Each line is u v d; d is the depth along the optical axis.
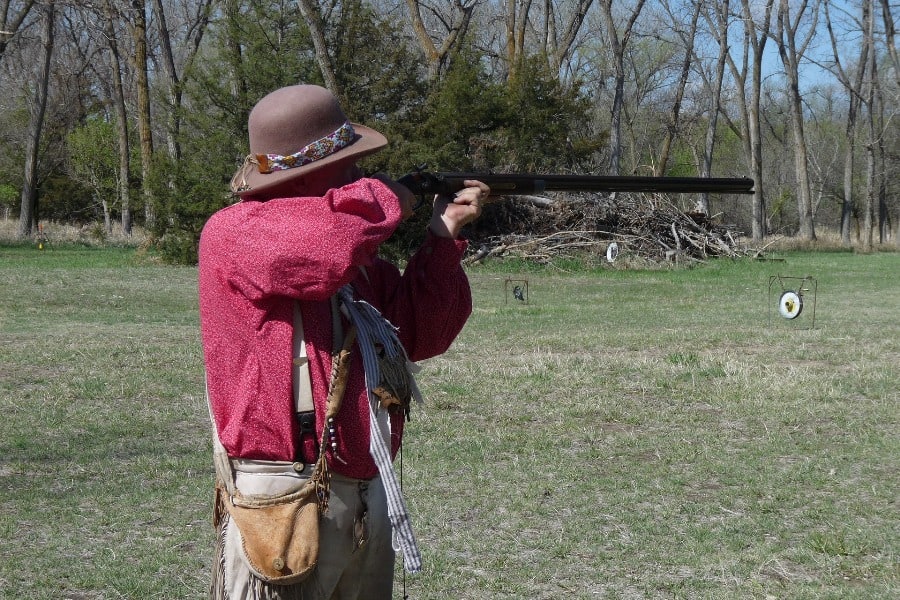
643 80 66.69
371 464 2.73
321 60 27.55
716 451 7.64
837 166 76.94
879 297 22.72
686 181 3.01
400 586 4.98
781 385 10.12
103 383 9.89
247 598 2.69
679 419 8.72
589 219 33.03
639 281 27.53
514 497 6.41
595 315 17.81
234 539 2.74
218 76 30.20
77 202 59.75
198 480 6.75
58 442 7.69
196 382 10.06
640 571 5.23
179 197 29.78
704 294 23.17
